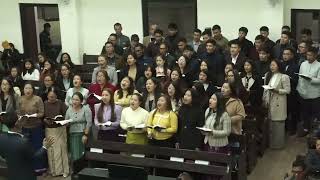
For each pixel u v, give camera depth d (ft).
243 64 27.68
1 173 20.33
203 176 20.81
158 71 27.91
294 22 33.94
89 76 36.17
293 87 28.45
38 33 42.70
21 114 25.11
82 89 26.73
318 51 31.12
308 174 20.29
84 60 39.17
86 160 22.20
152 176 19.47
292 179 20.39
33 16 42.09
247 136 23.59
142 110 22.56
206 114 21.45
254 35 34.68
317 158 20.44
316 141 21.03
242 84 25.25
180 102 23.67
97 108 23.88
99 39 39.24
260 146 26.04
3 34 42.06
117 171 18.56
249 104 26.27
